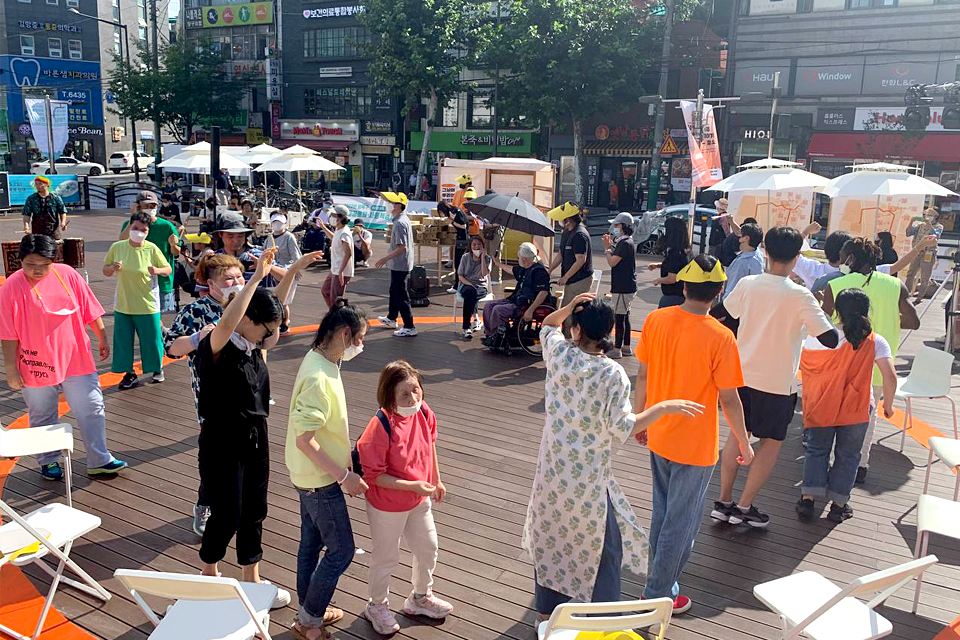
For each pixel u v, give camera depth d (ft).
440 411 23.65
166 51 133.90
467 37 106.73
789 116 78.74
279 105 140.56
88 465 18.03
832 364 16.35
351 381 26.27
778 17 90.89
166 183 100.83
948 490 18.79
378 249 62.13
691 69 97.91
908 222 45.85
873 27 85.51
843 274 19.02
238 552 12.60
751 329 15.44
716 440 12.32
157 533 15.53
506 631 12.55
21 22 162.71
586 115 98.73
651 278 52.54
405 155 129.18
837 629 10.15
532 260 30.09
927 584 14.37
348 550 11.62
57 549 11.92
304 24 135.85
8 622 12.39
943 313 41.42
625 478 19.07
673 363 12.32
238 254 27.45
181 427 21.50
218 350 11.90
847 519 17.03
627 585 14.06
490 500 17.52
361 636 12.25
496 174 51.13
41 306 16.29
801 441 22.18
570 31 95.14
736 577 14.44
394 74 106.32
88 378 17.54
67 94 168.35
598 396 11.06
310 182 135.95
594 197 116.47
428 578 12.71
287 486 18.01
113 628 12.39
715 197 92.58
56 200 46.55
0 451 14.14
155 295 25.29
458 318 37.50
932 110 82.69
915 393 19.60
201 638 9.62
